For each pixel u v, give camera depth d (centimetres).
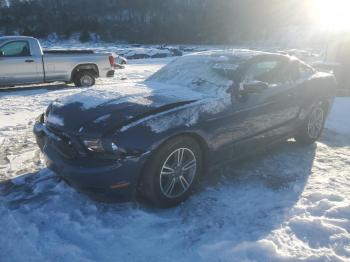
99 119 327
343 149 536
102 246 297
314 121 538
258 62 444
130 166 315
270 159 481
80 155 323
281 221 332
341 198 375
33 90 1067
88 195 343
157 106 349
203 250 293
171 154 338
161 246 298
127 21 9012
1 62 1003
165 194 343
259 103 421
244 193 385
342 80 995
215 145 377
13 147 516
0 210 344
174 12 9612
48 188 387
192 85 421
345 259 284
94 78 1167
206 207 355
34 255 284
